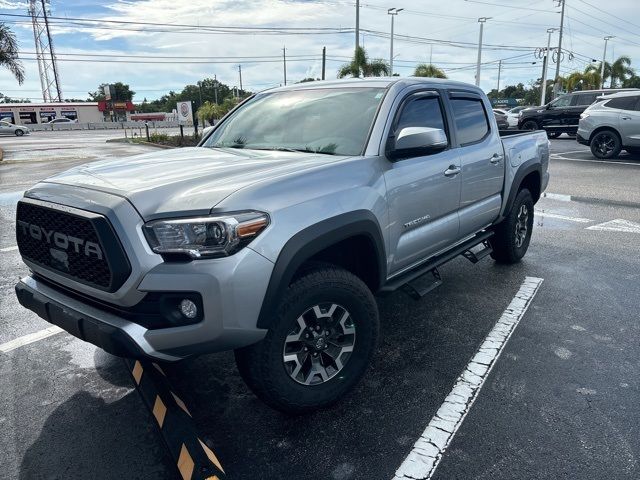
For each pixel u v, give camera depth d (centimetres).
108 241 229
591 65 5016
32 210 274
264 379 263
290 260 247
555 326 404
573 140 2102
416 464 253
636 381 324
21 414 297
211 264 229
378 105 339
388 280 345
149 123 6328
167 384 277
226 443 271
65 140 3416
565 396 308
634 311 432
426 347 371
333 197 275
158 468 254
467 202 416
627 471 246
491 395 310
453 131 400
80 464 256
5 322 420
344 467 252
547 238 663
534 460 254
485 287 488
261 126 382
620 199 906
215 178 262
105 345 235
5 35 2525
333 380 292
